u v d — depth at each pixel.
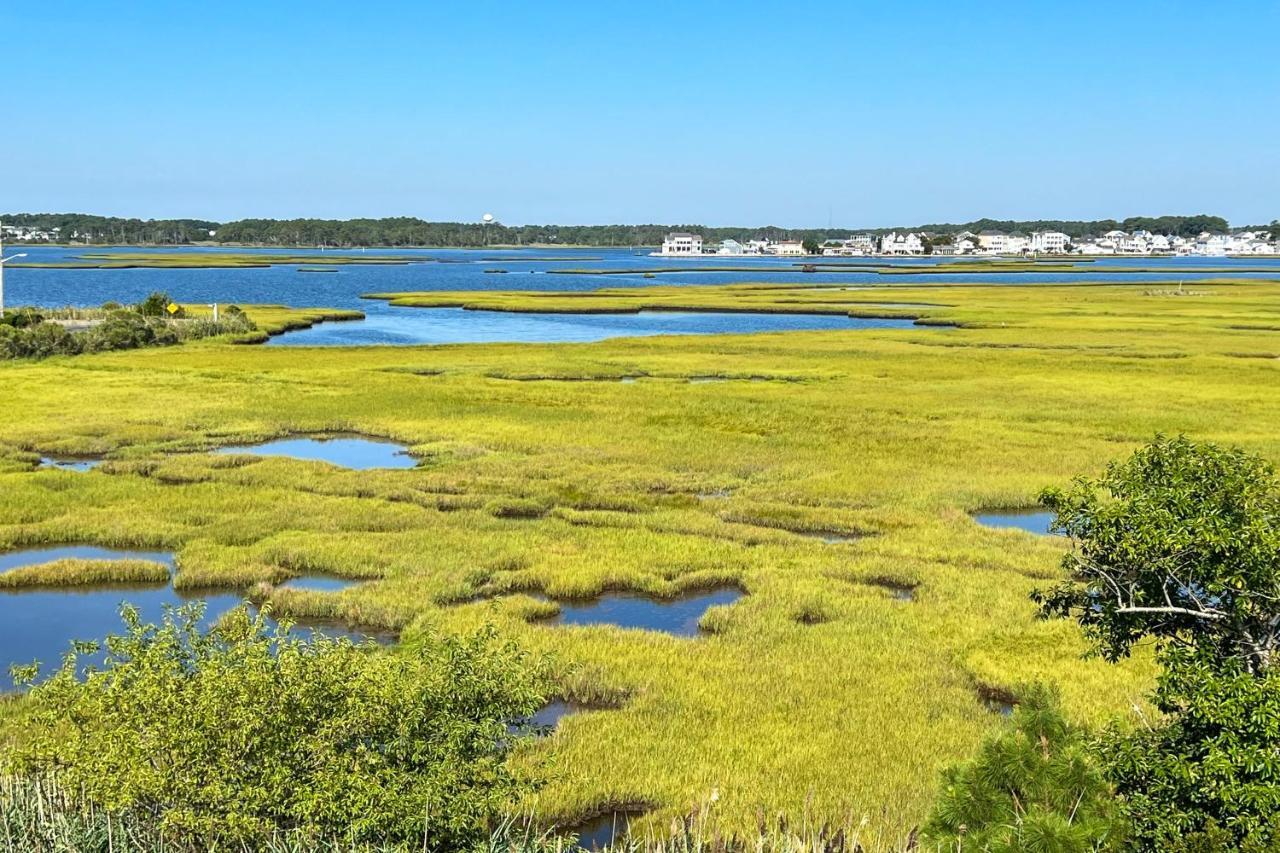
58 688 10.05
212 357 61.22
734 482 32.78
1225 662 9.05
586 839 13.57
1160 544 9.30
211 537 26.27
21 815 10.07
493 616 21.14
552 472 33.59
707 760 15.34
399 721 9.92
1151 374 55.69
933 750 15.68
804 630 20.75
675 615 22.36
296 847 9.29
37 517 27.75
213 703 9.27
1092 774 8.93
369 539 26.30
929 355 64.19
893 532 27.77
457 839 10.19
